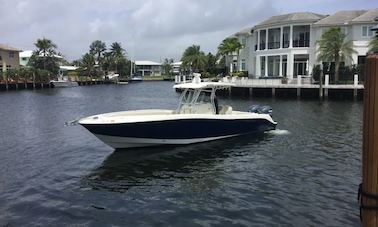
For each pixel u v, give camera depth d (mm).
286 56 50562
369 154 3418
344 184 10805
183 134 15219
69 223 8273
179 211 8922
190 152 14586
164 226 8141
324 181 11086
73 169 12445
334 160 13469
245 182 11031
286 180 11195
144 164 12953
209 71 74938
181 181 11180
